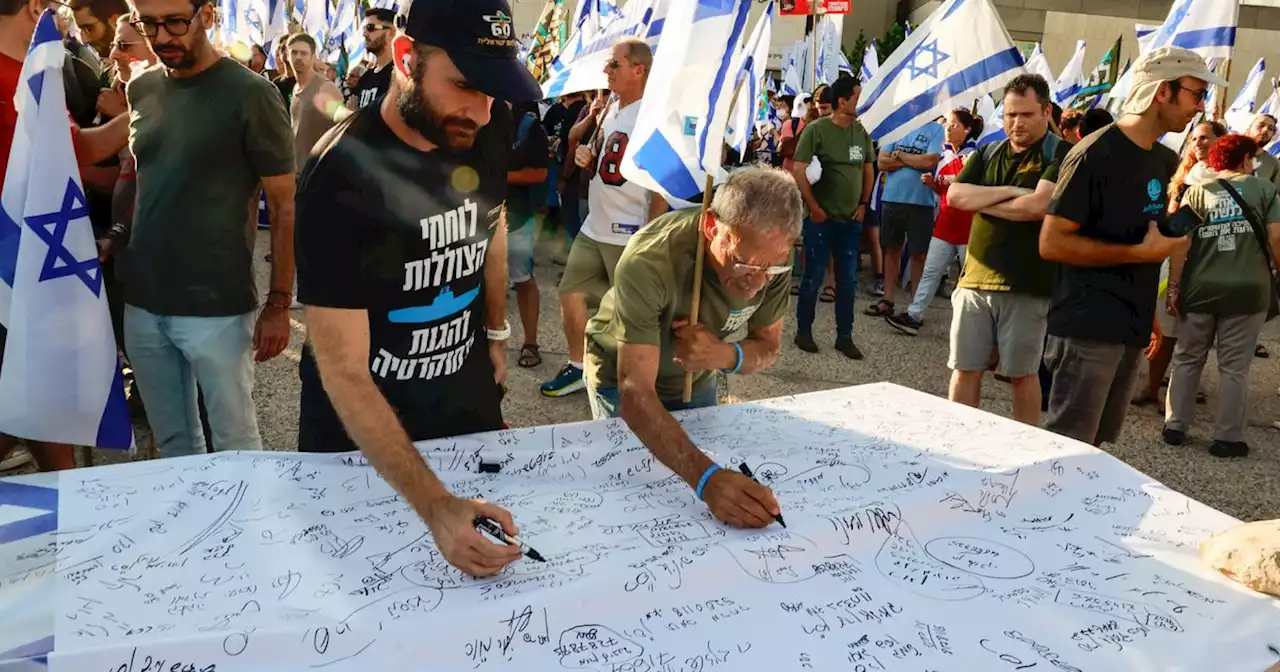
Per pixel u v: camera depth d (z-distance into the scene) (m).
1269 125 6.84
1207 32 5.13
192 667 1.18
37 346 2.11
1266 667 1.33
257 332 2.73
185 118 2.48
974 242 3.79
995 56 4.20
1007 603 1.46
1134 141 3.17
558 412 4.45
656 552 1.53
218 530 1.55
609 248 4.34
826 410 2.35
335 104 4.41
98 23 3.23
